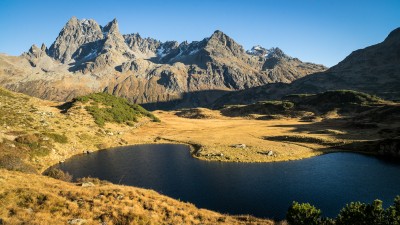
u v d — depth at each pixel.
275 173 59.75
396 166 63.16
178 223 28.98
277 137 101.75
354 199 44.06
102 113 116.44
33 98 121.56
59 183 38.66
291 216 29.14
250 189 49.72
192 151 85.25
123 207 30.34
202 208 39.34
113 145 93.19
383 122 115.44
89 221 26.41
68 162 69.88
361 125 111.44
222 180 55.44
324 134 102.38
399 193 46.09
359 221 25.36
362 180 53.47
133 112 136.00
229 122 158.25
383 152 74.56
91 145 86.88
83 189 35.62
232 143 92.31
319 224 28.11
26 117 85.31
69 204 29.36
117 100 139.75
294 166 65.56
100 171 62.12
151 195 36.91
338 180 53.81
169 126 134.12
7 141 63.53
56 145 75.19
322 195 46.09
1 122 75.25
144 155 79.56
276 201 44.06
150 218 28.98
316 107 178.00
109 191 35.44
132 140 101.06
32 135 71.06
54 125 88.56
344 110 161.50
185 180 55.66
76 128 93.69
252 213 39.78
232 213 39.78
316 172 59.81
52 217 26.17
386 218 25.11
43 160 65.44
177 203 36.09
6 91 114.44
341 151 81.06
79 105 117.81
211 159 73.62
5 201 27.67
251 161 70.94
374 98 169.00
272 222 32.53
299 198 45.03
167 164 69.06
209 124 147.88
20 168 46.12
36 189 31.98
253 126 136.00
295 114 174.12
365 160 70.00
